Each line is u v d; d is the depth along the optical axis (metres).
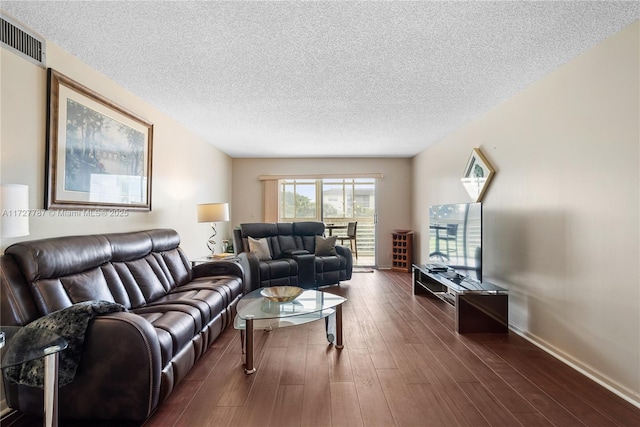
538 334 2.64
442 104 3.25
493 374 2.14
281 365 2.28
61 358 1.48
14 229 1.46
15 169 1.85
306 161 6.30
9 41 1.81
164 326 1.84
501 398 1.86
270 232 4.99
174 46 2.15
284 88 2.86
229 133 4.43
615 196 1.96
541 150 2.60
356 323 3.15
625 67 1.90
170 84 2.77
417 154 5.89
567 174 2.33
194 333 2.13
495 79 2.65
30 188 1.94
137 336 1.56
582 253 2.20
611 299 1.99
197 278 3.30
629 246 1.88
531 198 2.72
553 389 1.96
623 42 1.91
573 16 1.80
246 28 1.94
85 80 2.38
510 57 2.28
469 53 2.23
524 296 2.81
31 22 1.87
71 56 2.25
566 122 2.34
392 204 6.32
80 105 2.31
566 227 2.34
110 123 2.64
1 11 1.76
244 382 2.04
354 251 7.20
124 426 1.61
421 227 5.68
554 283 2.46
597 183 2.08
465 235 3.28
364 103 3.23
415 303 3.86
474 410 1.75
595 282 2.10
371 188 7.24
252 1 1.69
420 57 2.29
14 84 1.84
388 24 1.89
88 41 2.08
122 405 1.55
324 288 4.66
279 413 1.72
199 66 2.44
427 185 5.38
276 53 2.24
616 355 1.95
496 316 2.89
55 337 1.41
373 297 4.14
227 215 4.12
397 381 2.05
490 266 3.35
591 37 2.01
